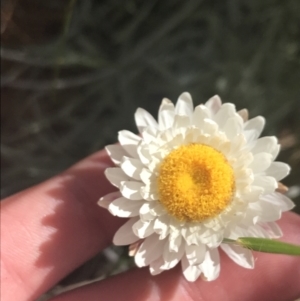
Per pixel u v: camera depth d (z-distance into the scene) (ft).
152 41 0.33
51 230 0.26
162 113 0.22
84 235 0.26
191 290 0.24
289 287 0.24
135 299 0.24
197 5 0.33
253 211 0.20
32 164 0.34
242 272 0.24
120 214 0.20
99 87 0.34
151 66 0.35
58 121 0.35
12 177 0.35
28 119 0.35
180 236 0.21
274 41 0.33
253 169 0.21
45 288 0.26
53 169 0.34
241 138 0.21
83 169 0.27
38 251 0.25
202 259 0.20
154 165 0.21
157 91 0.34
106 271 0.32
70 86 0.35
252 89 0.33
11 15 0.31
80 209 0.26
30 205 0.26
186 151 0.21
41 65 0.34
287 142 0.31
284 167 0.21
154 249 0.21
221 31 0.33
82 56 0.33
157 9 0.34
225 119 0.21
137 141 0.22
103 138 0.34
